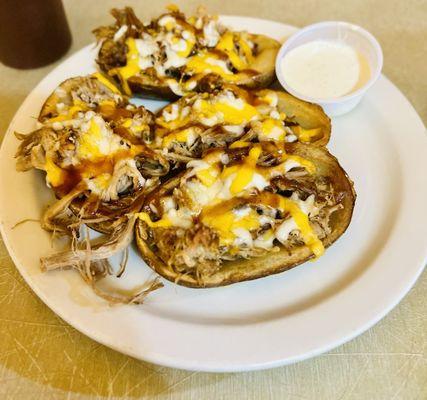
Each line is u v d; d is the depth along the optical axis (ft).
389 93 0.95
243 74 0.94
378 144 0.91
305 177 0.77
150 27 0.99
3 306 0.77
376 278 0.71
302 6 1.24
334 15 1.21
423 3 1.23
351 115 0.95
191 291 0.74
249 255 0.72
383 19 1.19
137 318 0.68
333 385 0.69
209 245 0.70
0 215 0.78
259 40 1.01
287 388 0.69
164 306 0.72
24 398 0.69
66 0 1.25
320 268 0.76
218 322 0.70
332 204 0.76
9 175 0.83
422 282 0.77
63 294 0.70
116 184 0.78
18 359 0.72
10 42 1.06
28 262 0.74
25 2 1.01
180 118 0.87
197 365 0.63
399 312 0.74
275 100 0.89
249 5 1.24
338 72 0.96
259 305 0.72
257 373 0.70
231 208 0.72
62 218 0.78
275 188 0.75
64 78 0.99
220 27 0.98
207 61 0.93
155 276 0.76
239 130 0.82
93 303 0.69
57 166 0.79
